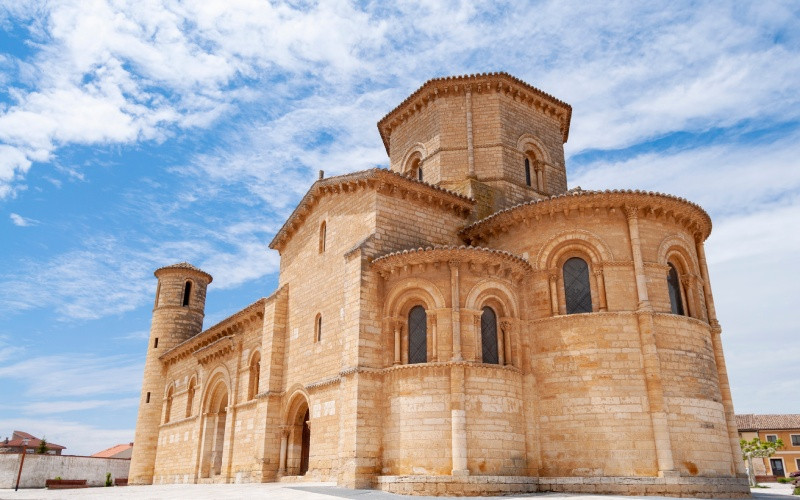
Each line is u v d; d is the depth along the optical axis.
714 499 21.77
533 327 25.33
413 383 22.89
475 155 33.28
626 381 23.30
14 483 53.31
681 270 26.45
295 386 29.36
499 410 22.89
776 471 79.62
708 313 26.70
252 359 35.56
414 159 36.12
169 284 56.59
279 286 34.16
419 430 22.25
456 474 21.12
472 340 23.45
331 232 29.42
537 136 35.56
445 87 34.59
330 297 28.05
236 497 19.17
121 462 61.69
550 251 26.00
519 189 33.19
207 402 40.72
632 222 25.31
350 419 23.14
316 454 26.14
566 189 36.06
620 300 24.44
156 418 51.59
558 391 24.05
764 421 83.94
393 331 24.34
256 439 30.39
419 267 24.47
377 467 22.69
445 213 29.19
